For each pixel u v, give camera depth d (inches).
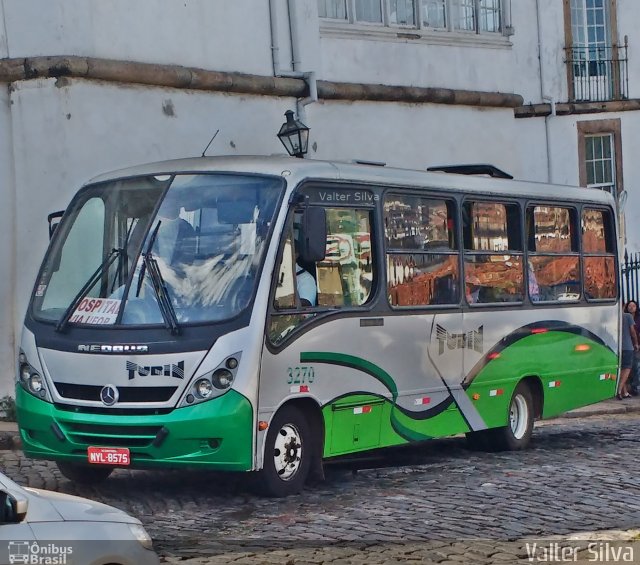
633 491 504.7
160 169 490.9
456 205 585.9
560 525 431.2
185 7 772.0
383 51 908.6
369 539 399.9
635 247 1168.2
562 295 672.4
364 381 513.7
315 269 490.6
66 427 461.7
